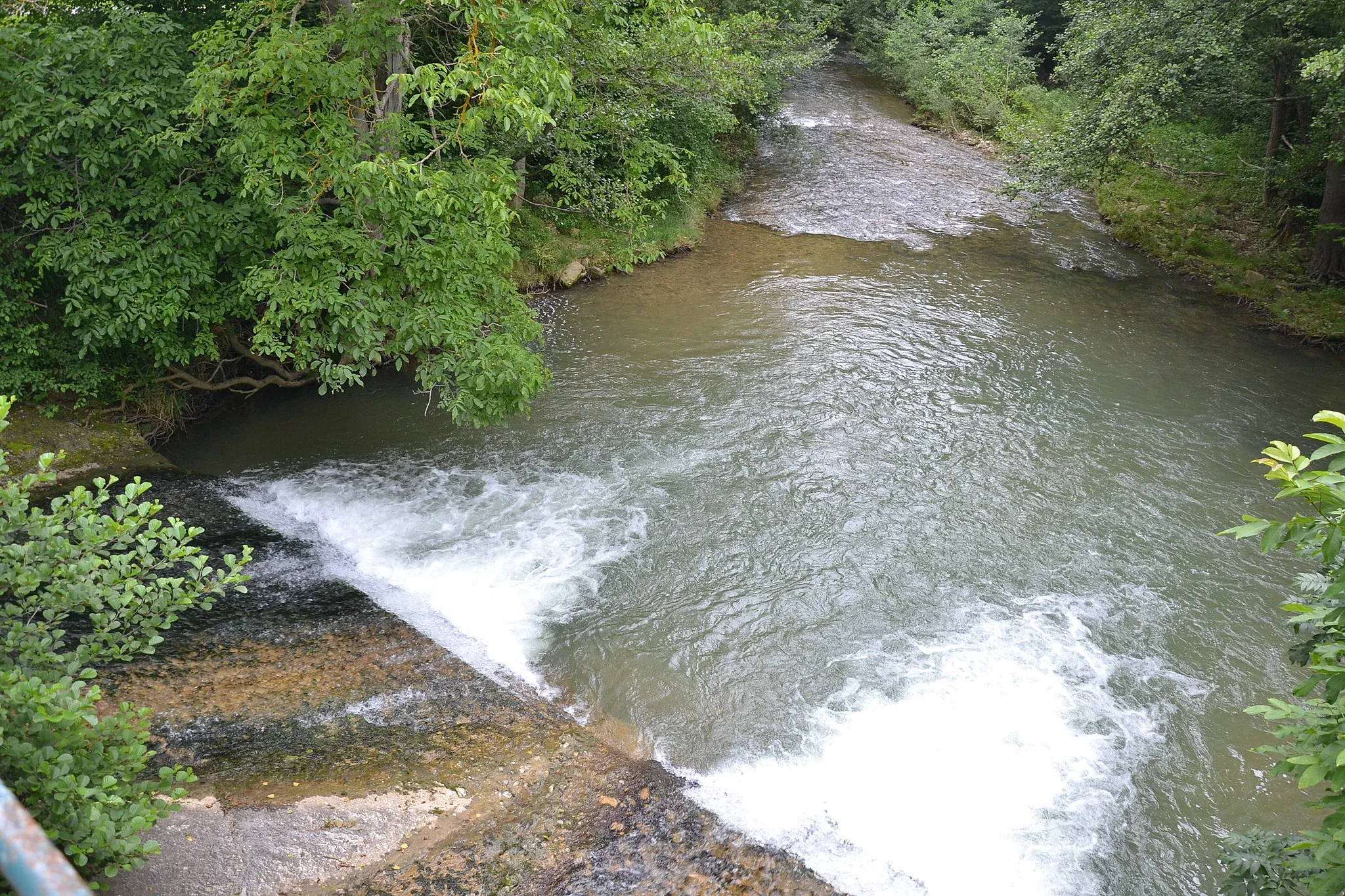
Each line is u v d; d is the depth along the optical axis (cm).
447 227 927
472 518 991
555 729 703
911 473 1096
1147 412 1270
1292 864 358
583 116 1325
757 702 754
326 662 747
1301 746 367
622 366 1349
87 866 462
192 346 1080
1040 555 956
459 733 682
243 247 989
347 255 934
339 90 841
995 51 2894
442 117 1347
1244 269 1812
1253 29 1669
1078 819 653
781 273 1761
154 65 955
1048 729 733
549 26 817
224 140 891
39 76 902
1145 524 1014
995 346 1462
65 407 1057
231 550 895
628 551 941
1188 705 767
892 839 629
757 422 1202
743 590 890
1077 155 1678
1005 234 2047
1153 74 1552
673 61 1360
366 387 1273
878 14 3359
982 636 839
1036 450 1158
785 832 627
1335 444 339
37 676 391
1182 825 654
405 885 539
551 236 1684
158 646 730
